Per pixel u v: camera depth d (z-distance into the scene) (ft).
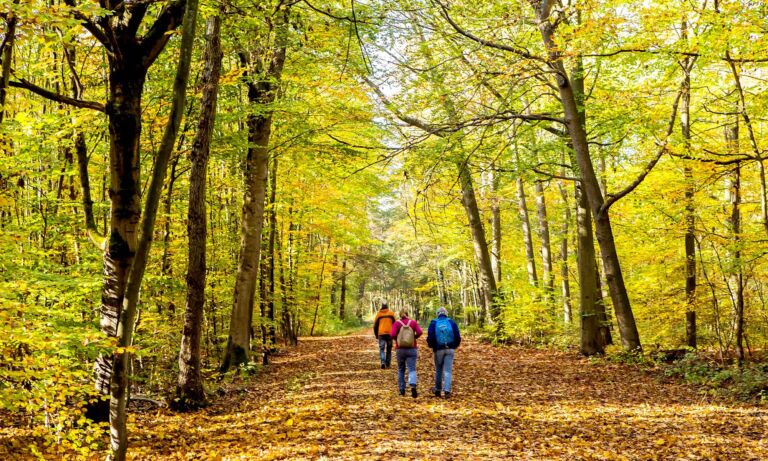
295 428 22.99
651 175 41.60
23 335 15.78
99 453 20.24
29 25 14.84
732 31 26.48
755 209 40.63
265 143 42.14
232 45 34.14
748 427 21.44
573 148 44.78
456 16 38.37
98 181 36.32
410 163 39.22
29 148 23.72
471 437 20.95
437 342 29.58
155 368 36.86
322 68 38.14
